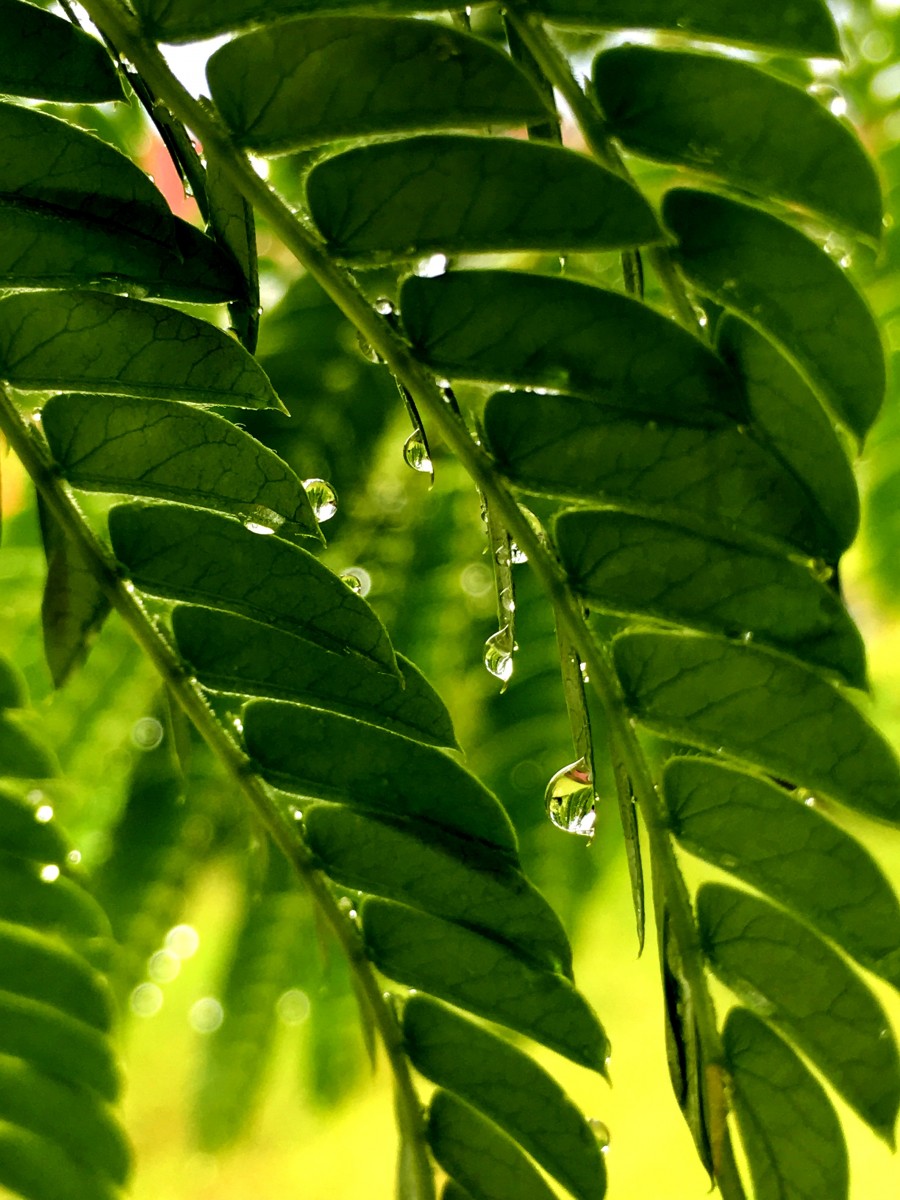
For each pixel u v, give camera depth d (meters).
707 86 0.15
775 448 0.15
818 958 0.15
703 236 0.15
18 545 0.21
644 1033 0.35
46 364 0.16
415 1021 0.16
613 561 0.15
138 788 0.22
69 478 0.16
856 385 0.15
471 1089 0.16
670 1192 0.37
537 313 0.15
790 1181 0.15
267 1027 0.23
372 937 0.16
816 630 0.15
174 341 0.16
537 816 0.21
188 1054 0.23
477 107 0.15
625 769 0.15
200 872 0.22
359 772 0.16
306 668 0.16
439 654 0.21
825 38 0.15
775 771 0.15
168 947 0.22
